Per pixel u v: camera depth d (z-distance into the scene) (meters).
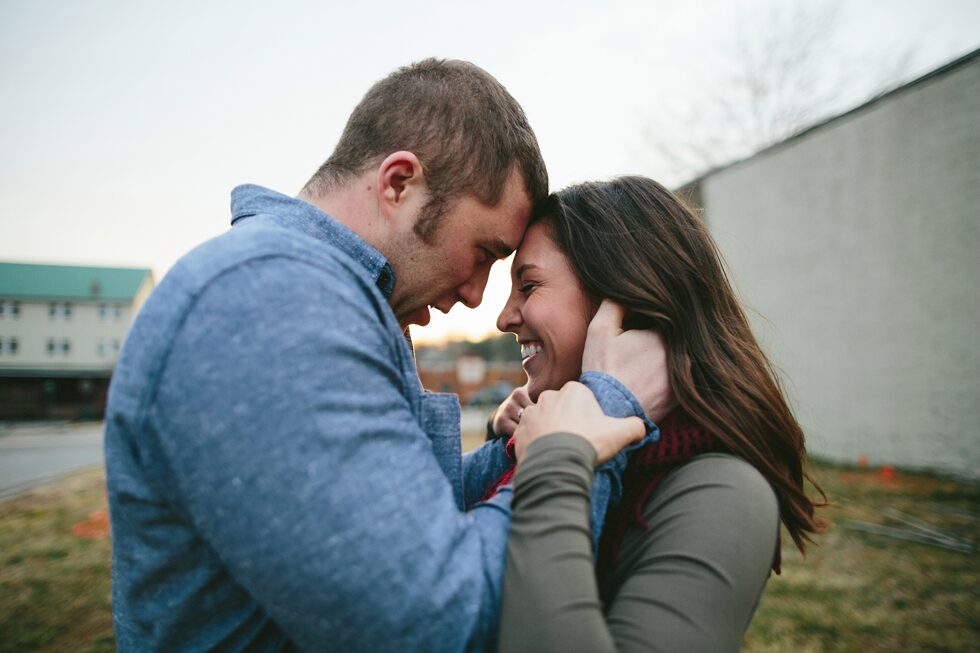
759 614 3.38
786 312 10.40
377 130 0.99
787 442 1.06
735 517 0.80
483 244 1.06
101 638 3.50
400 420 0.73
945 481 7.38
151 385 0.67
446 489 0.72
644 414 0.92
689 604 0.72
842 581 3.87
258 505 0.61
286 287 0.69
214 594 0.72
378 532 0.61
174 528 0.71
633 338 1.02
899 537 4.82
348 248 0.93
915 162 8.26
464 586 0.64
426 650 0.61
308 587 0.60
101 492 9.45
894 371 8.56
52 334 45.41
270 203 0.94
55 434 29.97
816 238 9.82
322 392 0.65
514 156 1.04
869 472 8.10
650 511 0.85
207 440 0.63
